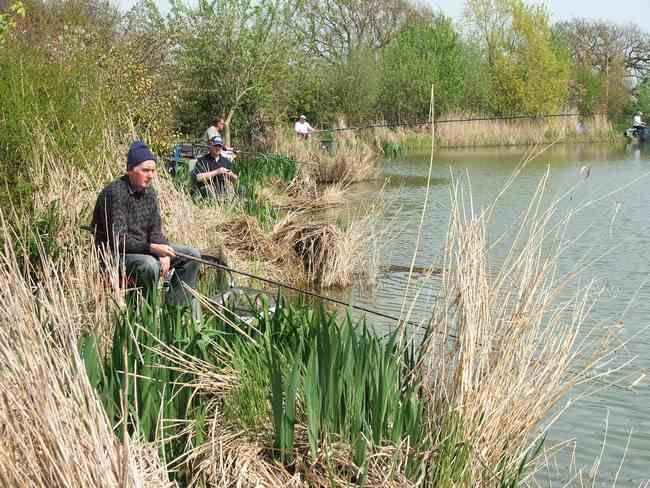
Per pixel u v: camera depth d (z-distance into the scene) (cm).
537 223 445
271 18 2080
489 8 4378
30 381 323
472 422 405
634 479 474
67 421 321
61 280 564
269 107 2200
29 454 314
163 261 620
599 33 5619
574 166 2577
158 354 447
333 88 3341
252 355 473
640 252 1096
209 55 2038
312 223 1088
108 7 1530
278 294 519
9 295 358
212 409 457
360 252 1034
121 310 473
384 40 5003
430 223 1399
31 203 715
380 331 725
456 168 2586
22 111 768
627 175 2209
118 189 624
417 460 405
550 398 421
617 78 4753
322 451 414
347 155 2234
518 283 438
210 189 1208
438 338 439
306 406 433
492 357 418
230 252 979
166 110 1388
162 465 392
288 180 1811
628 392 597
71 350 359
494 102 4247
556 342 445
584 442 519
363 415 414
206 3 2048
